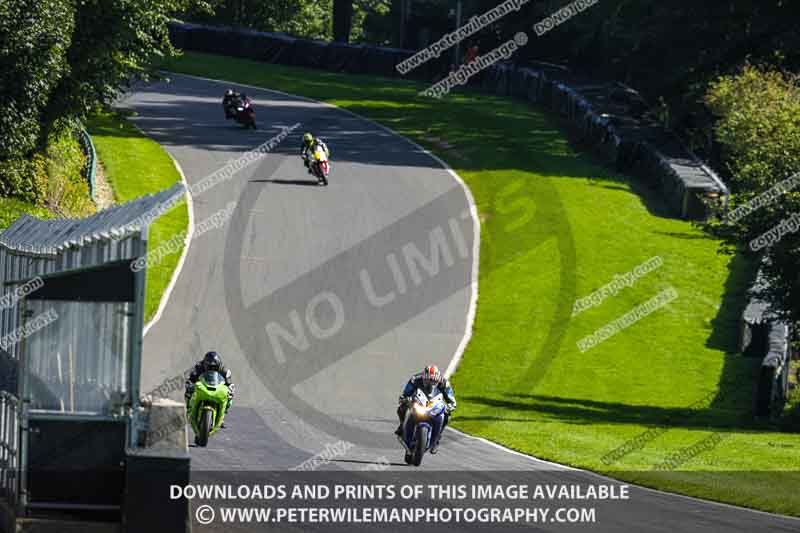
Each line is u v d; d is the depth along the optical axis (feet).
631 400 321.73
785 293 308.81
